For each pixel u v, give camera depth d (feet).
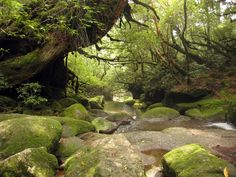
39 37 37.88
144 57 83.20
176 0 69.87
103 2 45.29
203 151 21.27
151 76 82.84
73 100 50.75
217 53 72.38
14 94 40.86
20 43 40.34
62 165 21.71
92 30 46.85
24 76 39.75
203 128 44.47
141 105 84.12
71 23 41.14
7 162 18.24
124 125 49.16
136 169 18.19
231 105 49.24
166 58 75.31
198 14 72.49
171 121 53.01
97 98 79.71
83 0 39.42
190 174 18.61
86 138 31.27
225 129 42.75
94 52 79.36
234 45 69.77
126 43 71.20
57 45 41.68
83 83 72.18
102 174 17.47
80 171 18.61
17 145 22.00
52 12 38.22
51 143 23.45
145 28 70.44
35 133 23.26
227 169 18.92
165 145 30.55
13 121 23.94
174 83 73.26
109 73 103.35
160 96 78.69
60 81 55.47
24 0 35.76
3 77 36.63
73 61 70.54
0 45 39.65
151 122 52.65
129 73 97.96
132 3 67.36
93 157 19.20
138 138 32.89
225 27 75.61
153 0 73.82
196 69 72.23
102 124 42.70
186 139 32.96
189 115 56.34
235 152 28.37
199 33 75.92
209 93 61.52
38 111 39.55
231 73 64.69
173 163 20.95
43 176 18.81
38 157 19.72
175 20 72.43
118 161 18.53
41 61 40.83
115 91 118.73
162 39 69.87
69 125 32.99
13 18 29.01
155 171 23.58
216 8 73.72
